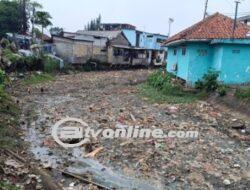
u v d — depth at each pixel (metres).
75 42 45.44
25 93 25.08
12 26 48.81
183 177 10.87
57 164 11.53
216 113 19.67
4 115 16.64
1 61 31.52
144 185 10.25
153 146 13.59
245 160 12.62
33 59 35.56
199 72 26.91
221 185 10.45
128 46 55.59
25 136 14.36
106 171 11.17
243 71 25.78
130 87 30.88
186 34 27.25
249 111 18.64
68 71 41.78
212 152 13.28
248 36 26.33
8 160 10.59
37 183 9.42
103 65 49.75
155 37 63.69
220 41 24.88
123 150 13.02
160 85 28.19
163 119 18.19
